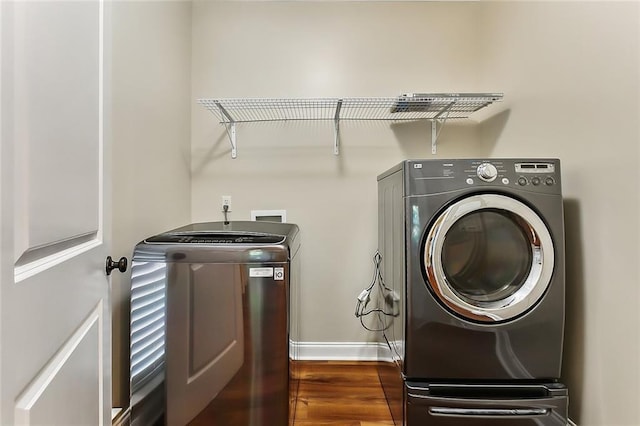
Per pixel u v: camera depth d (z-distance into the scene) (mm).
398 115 2273
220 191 2287
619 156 1193
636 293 1133
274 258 1294
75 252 787
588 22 1330
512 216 1383
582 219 1368
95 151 910
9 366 520
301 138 2287
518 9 1818
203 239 1371
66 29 730
